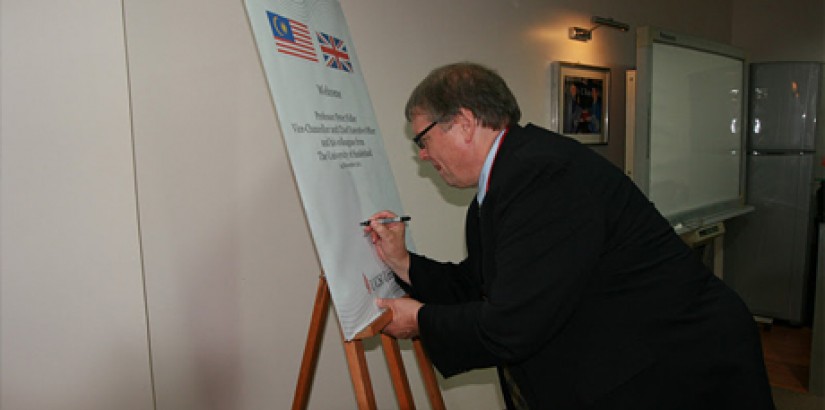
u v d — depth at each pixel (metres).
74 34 1.21
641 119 2.88
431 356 1.19
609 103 3.14
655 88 2.94
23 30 1.14
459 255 2.34
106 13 1.26
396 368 1.27
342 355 1.83
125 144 1.30
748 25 4.44
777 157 3.91
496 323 1.00
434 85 1.16
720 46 3.50
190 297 1.43
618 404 1.07
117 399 1.32
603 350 1.07
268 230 1.60
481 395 2.42
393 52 1.94
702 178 3.47
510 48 2.48
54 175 1.20
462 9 2.22
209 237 1.46
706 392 1.09
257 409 1.59
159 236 1.37
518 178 1.03
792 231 3.87
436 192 2.19
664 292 1.08
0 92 1.12
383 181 1.46
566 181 1.01
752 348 1.12
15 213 1.15
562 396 1.12
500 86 1.15
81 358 1.26
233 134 1.50
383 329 1.26
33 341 1.19
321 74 1.28
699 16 4.01
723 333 1.10
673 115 3.12
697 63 3.32
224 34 1.47
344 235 1.20
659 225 1.14
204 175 1.44
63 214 1.22
